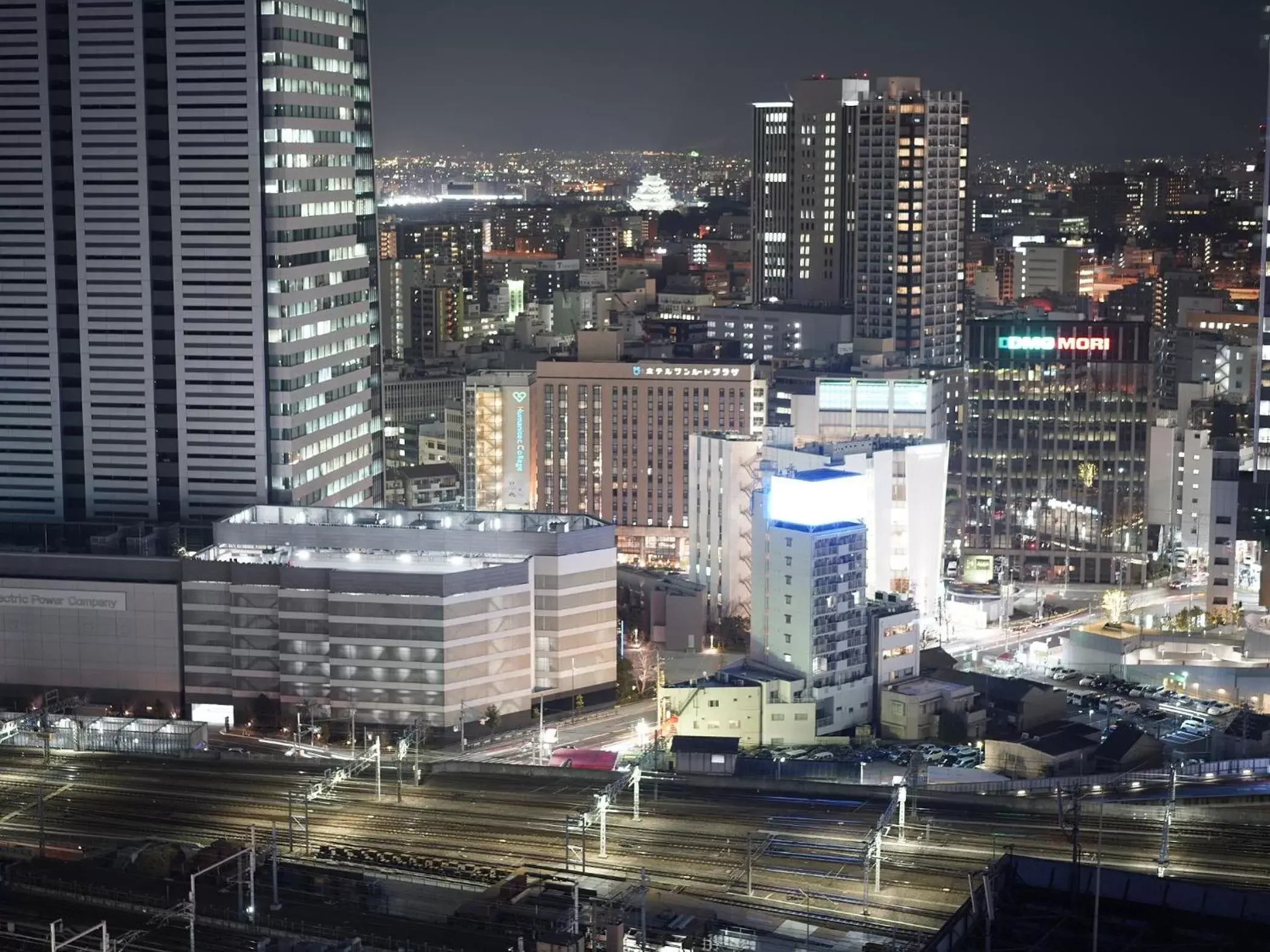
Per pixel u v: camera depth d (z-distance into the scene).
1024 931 174.75
